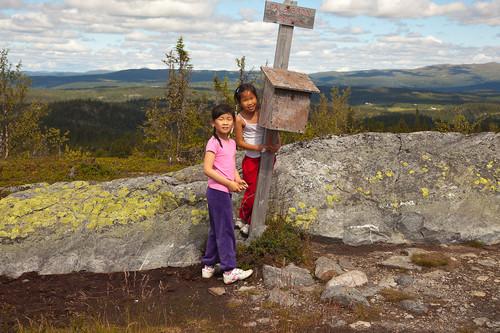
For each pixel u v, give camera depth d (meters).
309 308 3.70
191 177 7.22
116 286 4.51
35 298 4.21
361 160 6.78
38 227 5.54
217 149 4.23
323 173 6.51
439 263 4.56
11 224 5.55
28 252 5.14
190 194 6.13
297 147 7.39
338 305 3.70
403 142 7.17
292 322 3.40
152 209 5.94
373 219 5.80
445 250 5.25
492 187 6.01
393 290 3.97
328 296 3.79
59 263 4.99
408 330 3.20
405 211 5.86
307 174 6.50
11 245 5.23
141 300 4.10
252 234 5.17
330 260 4.75
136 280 4.66
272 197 6.17
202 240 5.42
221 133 4.28
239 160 7.55
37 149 24.97
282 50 5.07
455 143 7.04
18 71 23.83
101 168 13.94
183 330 3.37
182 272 4.86
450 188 6.09
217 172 4.24
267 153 5.09
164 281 4.62
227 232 4.32
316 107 30.45
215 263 4.70
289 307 3.70
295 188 6.29
